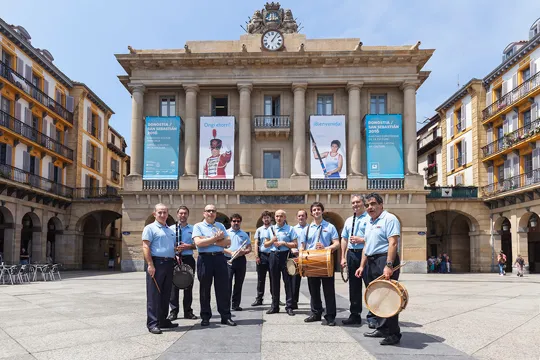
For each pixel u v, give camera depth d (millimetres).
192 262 9000
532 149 29594
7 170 28438
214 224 8242
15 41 29844
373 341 6660
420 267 30250
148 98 33438
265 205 30828
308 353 5938
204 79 32312
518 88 31109
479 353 6027
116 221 47719
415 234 30516
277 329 7586
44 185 32969
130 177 31312
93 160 41781
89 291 15391
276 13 34312
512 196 31062
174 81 32312
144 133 32750
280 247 9633
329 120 31562
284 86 32938
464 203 34125
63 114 36531
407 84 32031
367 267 7133
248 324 8094
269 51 32406
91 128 41188
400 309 6277
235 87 32938
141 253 30922
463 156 37906
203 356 5793
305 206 30797
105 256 42969
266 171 33219
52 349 6223
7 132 28359
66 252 35188
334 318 8008
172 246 7805
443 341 6738
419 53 31594
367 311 9852
